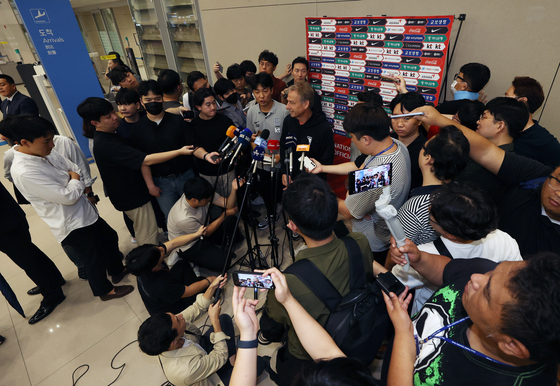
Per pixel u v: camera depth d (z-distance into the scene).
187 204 2.19
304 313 0.84
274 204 1.96
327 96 2.97
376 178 1.04
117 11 9.73
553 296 0.50
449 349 0.72
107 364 1.95
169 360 1.42
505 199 1.33
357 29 2.49
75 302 2.41
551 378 0.60
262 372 1.73
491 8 2.06
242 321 0.82
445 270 0.95
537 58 1.99
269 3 3.38
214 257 2.41
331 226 0.92
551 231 1.14
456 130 1.16
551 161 1.68
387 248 1.70
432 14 2.31
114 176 2.30
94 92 4.55
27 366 1.97
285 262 2.61
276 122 2.68
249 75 3.37
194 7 4.19
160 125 2.40
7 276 2.72
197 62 4.81
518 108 1.43
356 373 0.54
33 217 3.51
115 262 2.49
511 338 0.55
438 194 1.00
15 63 10.26
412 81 2.35
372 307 0.92
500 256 1.06
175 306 2.04
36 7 3.80
